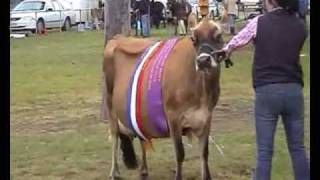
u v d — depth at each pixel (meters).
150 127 7.25
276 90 6.09
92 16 36.09
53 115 12.24
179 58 6.90
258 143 6.29
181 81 6.81
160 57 7.16
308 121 10.46
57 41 28.73
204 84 6.72
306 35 6.22
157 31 32.19
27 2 34.09
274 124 6.24
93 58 21.70
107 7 11.47
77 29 35.88
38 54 23.20
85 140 10.04
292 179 7.68
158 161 8.74
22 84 16.02
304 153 6.32
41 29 33.50
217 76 6.73
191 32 6.64
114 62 7.90
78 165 8.65
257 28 6.17
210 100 6.82
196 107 6.82
